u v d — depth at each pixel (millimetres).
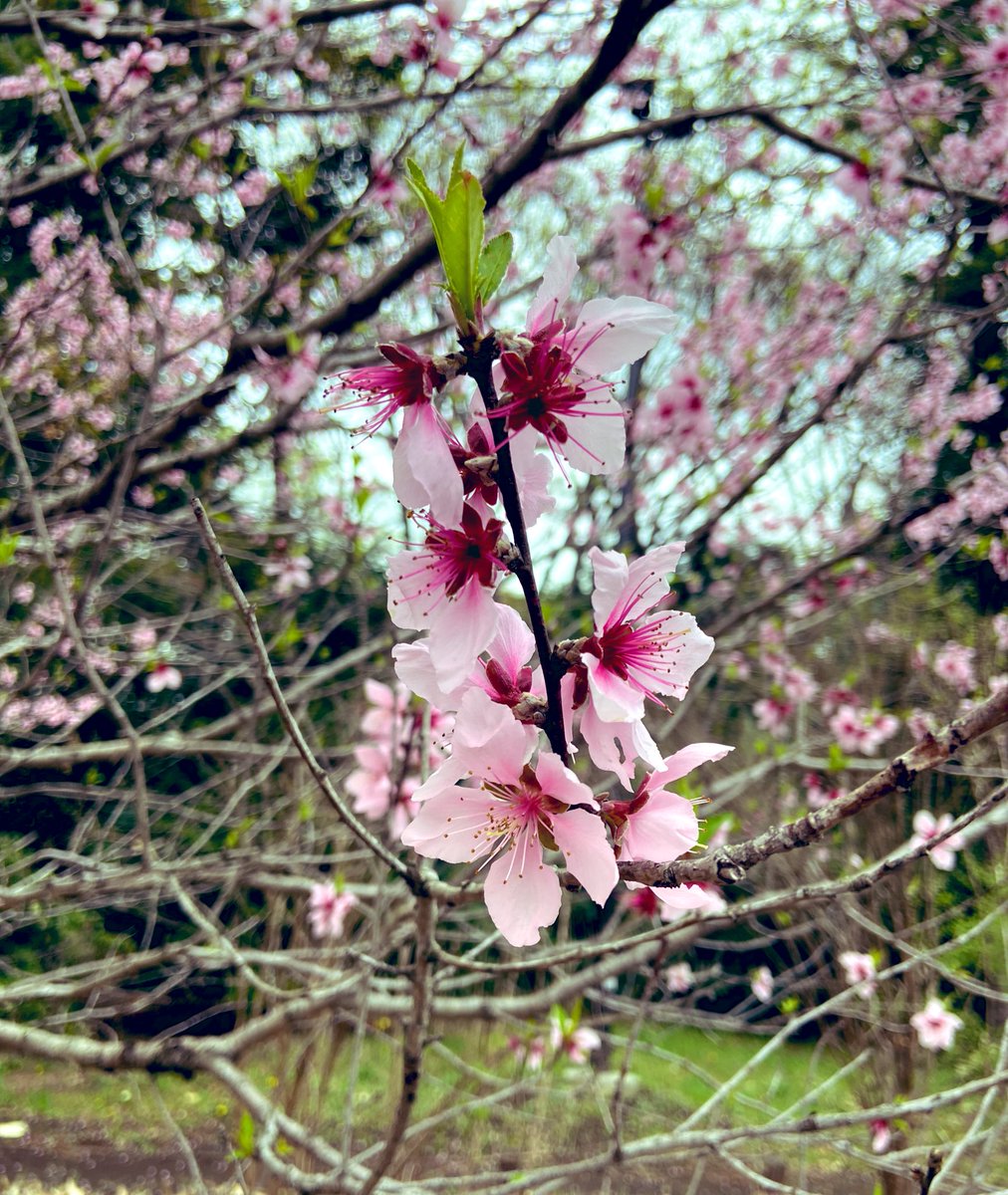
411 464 1214
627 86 6031
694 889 1323
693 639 1378
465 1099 5750
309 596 8734
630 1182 6125
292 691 5012
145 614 6898
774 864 6402
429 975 2254
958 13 5863
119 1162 6766
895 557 7023
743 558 7258
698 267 6129
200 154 4910
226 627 7312
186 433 4527
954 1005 6883
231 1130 6945
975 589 7500
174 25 4602
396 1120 2188
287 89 5836
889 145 5266
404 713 3309
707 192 4996
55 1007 7926
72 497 4676
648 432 5488
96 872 4430
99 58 5930
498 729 1264
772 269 6258
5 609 5547
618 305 1323
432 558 1291
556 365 1254
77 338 5809
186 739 5051
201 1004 8664
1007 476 5523
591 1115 6836
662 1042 9250
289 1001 4621
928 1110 2709
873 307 6004
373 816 3418
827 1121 2787
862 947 5930
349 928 5992
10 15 4520
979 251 6355
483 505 1315
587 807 1298
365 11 4359
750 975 5445
